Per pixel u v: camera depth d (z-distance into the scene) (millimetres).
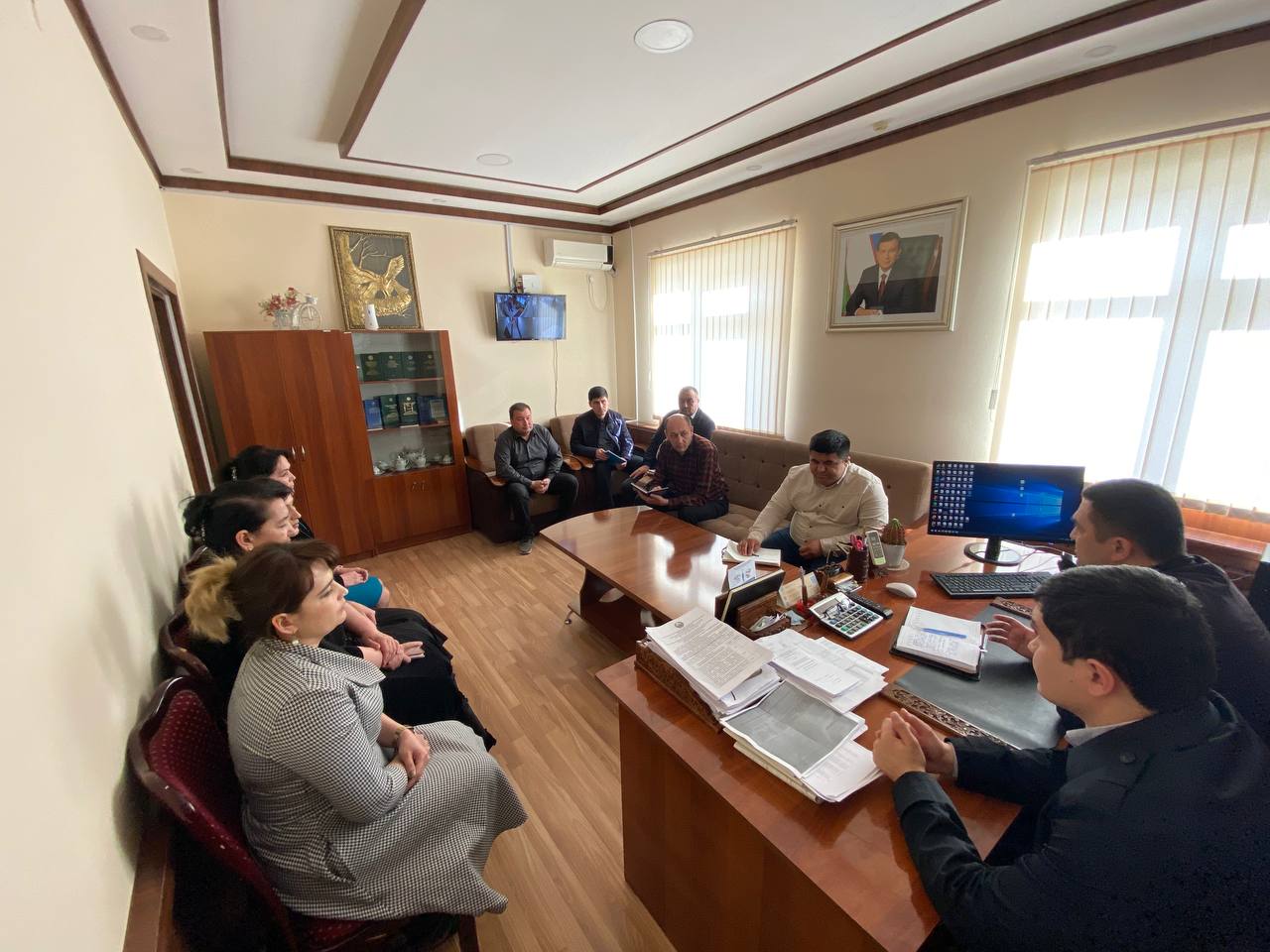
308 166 3127
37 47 1040
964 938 668
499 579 3350
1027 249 2369
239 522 1521
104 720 823
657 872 1249
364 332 3654
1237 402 1926
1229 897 573
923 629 1343
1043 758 892
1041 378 2400
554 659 2471
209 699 1166
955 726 1021
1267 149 1774
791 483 2486
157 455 1677
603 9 1700
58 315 964
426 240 3941
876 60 2098
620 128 2689
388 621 1949
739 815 885
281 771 938
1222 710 710
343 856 985
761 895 931
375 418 3744
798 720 1039
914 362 2857
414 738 1208
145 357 1764
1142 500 1159
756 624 1348
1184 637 657
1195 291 1966
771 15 1766
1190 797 608
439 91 2207
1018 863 671
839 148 2957
